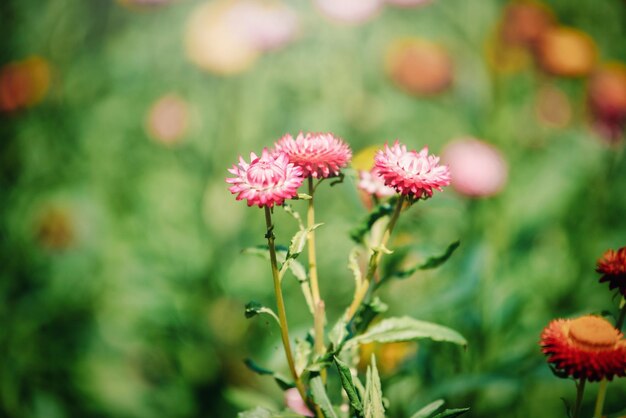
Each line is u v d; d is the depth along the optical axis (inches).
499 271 37.1
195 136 54.2
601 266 20.3
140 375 44.1
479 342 31.6
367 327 21.3
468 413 29.9
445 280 36.5
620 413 22.0
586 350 18.7
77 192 51.8
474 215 40.9
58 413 41.2
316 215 47.9
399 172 19.4
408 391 28.5
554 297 39.5
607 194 45.8
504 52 49.0
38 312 45.5
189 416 40.9
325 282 43.5
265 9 54.1
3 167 52.8
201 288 44.5
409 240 34.6
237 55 52.1
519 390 30.9
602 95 48.9
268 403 27.4
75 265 48.5
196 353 42.1
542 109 55.1
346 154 20.7
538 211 44.0
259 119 55.1
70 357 44.4
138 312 44.5
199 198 48.0
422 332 20.4
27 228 48.9
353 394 18.4
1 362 41.7
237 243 46.4
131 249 49.6
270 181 18.6
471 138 48.6
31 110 54.4
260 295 44.0
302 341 20.8
